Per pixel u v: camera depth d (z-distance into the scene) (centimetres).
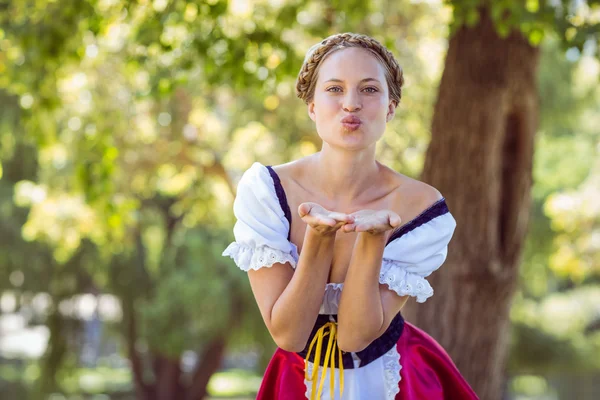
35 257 1980
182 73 825
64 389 2097
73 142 1182
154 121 1334
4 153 1606
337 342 269
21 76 918
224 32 803
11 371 2486
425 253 274
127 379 3106
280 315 257
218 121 1481
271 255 265
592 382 2717
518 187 698
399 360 290
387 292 268
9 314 2308
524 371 2281
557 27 673
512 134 699
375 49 267
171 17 764
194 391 2211
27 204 1888
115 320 2145
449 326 677
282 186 278
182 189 1627
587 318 2350
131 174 1398
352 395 279
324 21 872
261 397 302
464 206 677
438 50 1160
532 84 692
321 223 236
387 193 279
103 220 1215
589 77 1688
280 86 1220
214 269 1862
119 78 1197
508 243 695
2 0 898
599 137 2211
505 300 691
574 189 2131
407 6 1069
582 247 1781
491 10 655
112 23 863
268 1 938
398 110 1120
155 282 2028
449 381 307
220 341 2152
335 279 274
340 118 263
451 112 684
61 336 2044
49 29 842
